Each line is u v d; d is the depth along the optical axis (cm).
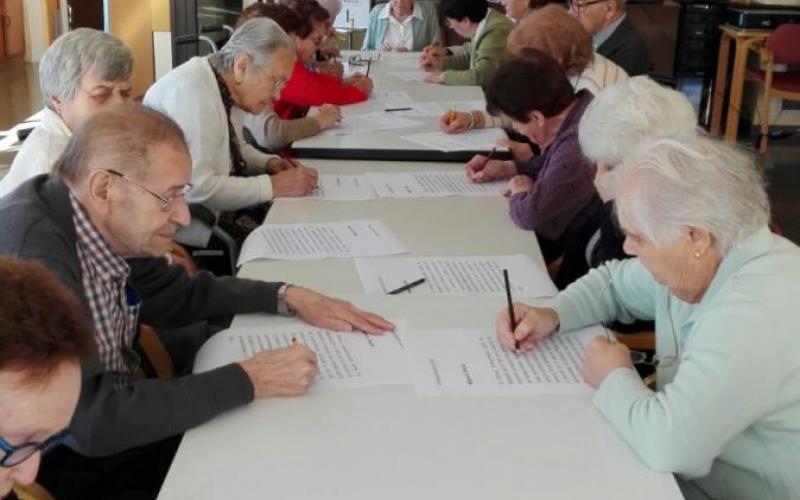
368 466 127
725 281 136
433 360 158
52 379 85
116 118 153
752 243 136
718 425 128
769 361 128
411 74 477
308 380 147
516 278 197
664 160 135
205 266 280
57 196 150
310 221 234
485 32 453
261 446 132
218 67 284
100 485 162
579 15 378
